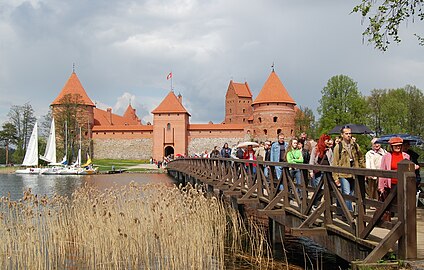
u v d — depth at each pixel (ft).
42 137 251.60
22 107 255.91
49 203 44.27
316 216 26.02
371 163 35.73
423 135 184.14
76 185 119.55
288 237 43.32
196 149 268.21
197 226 37.99
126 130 274.16
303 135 43.32
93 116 280.92
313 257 35.73
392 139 28.17
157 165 225.15
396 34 34.65
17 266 34.65
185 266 33.78
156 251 38.52
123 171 193.16
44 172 179.42
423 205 36.52
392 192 19.30
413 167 18.60
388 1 34.12
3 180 142.82
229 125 266.57
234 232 43.09
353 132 51.08
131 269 34.27
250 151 55.06
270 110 253.85
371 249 20.33
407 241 18.40
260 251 38.01
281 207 33.88
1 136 257.14
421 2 33.99
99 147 274.36
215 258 35.99
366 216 21.21
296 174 38.47
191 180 93.86
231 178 51.24
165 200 43.60
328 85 184.03
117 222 39.27
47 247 39.11
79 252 39.32
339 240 24.23
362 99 180.96
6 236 37.14
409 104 188.03
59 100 249.75
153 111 266.36
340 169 23.13
